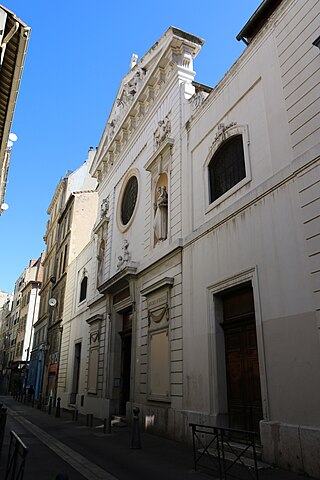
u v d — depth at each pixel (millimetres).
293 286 7711
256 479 5879
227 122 11312
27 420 17438
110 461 8102
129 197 19125
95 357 19297
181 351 11375
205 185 11883
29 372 40500
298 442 6801
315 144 7887
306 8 8891
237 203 9852
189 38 15734
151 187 15812
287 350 7543
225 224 10297
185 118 14211
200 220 11852
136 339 14680
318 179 7590
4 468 7215
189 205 12539
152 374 12859
